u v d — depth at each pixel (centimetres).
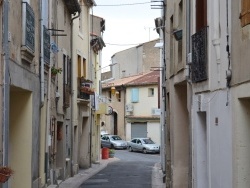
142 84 5984
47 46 1795
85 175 2758
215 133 1133
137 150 5581
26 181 1478
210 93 1181
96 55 3925
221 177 1073
